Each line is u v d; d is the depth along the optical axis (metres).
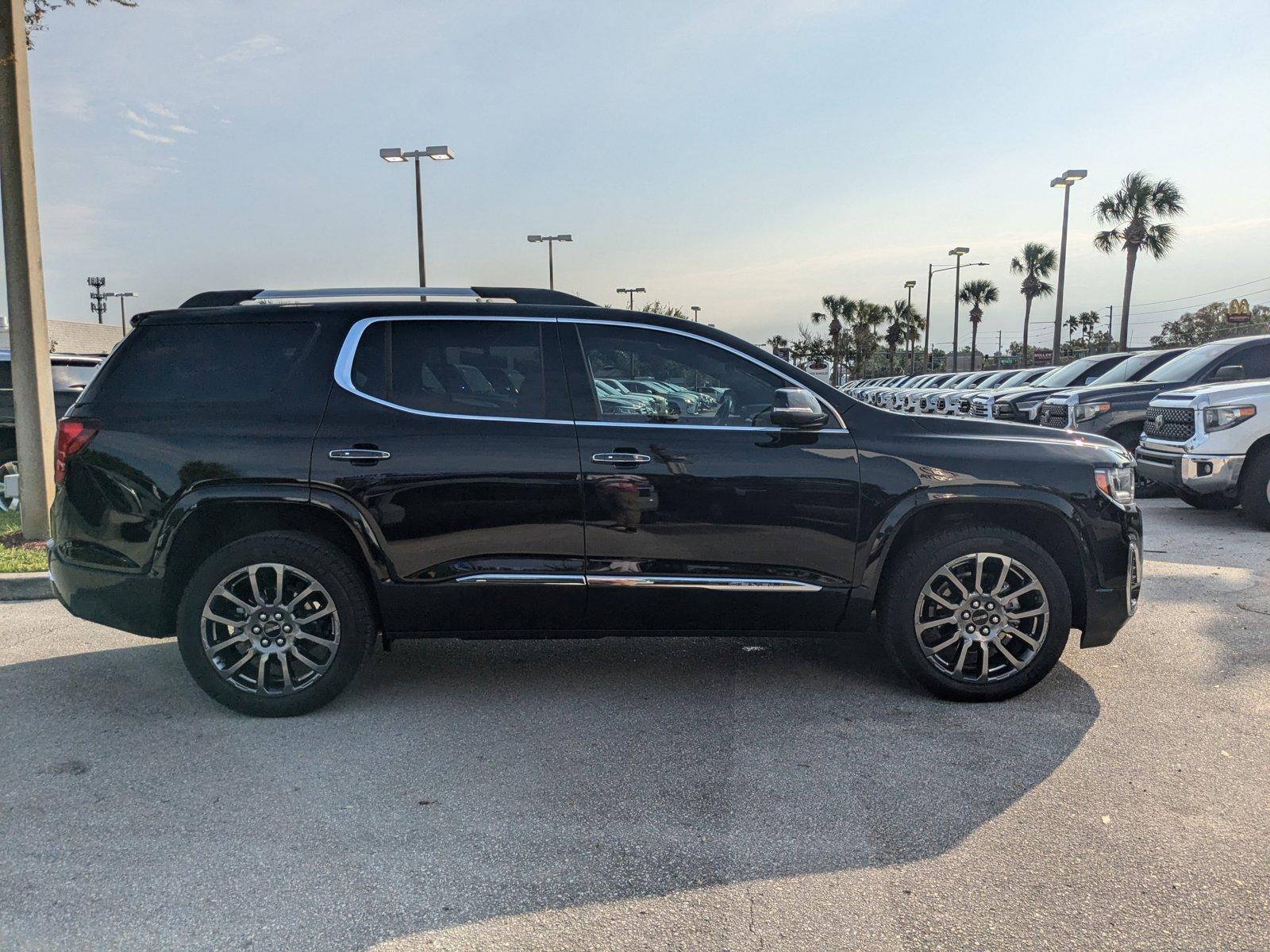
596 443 3.90
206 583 3.85
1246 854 2.76
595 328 4.08
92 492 3.92
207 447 3.86
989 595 3.98
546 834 2.94
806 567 3.95
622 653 4.87
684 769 3.42
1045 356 41.84
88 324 57.16
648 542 3.90
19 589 6.15
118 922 2.47
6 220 7.13
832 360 69.94
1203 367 10.38
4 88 6.97
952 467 3.94
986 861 2.74
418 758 3.54
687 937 2.39
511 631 4.00
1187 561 6.98
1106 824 2.96
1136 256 34.72
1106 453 4.14
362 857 2.80
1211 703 4.03
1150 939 2.35
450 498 3.85
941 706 4.03
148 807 3.14
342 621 3.91
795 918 2.47
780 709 4.02
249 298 4.23
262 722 3.92
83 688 4.36
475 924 2.46
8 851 2.84
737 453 3.92
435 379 4.00
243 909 2.53
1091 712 3.93
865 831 2.94
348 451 3.84
